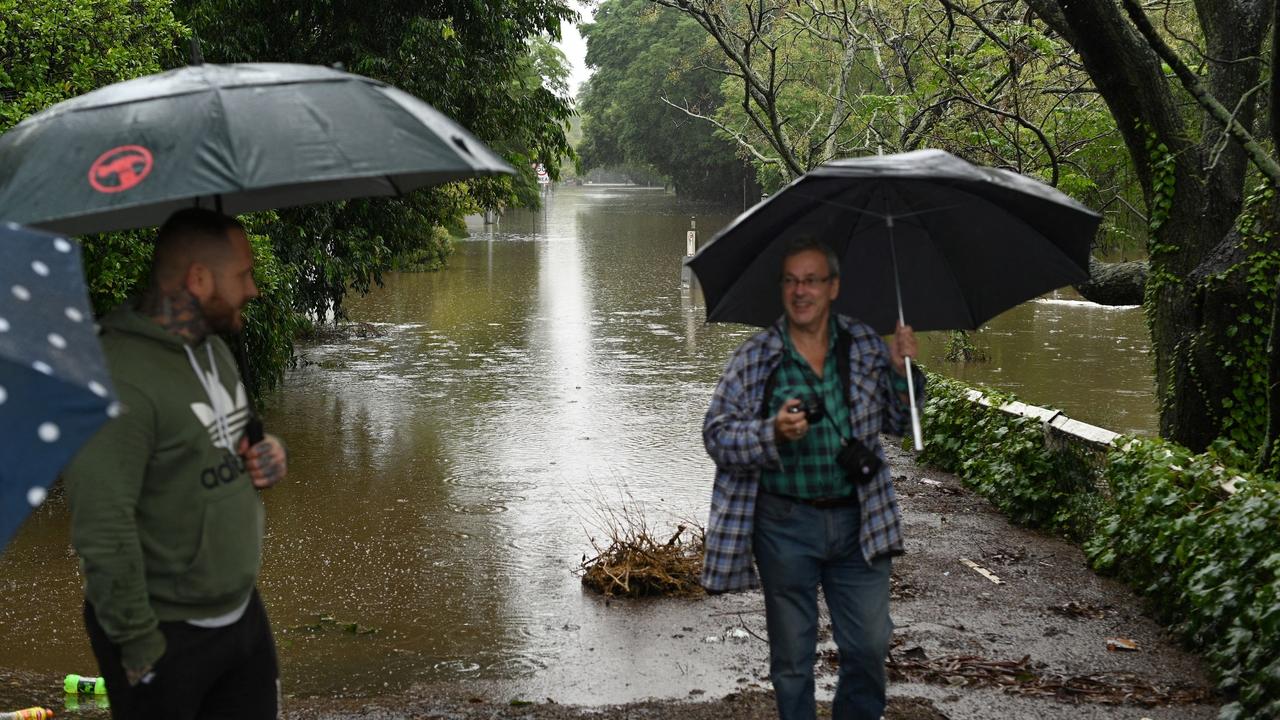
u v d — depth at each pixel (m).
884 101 15.43
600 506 10.24
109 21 10.52
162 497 2.83
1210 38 10.32
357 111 2.85
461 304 26.83
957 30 17.17
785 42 28.94
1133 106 9.88
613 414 14.63
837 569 3.94
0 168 2.74
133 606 2.72
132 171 2.62
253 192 3.62
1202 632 5.86
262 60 15.95
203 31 15.27
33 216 2.57
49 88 9.94
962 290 4.34
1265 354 9.14
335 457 12.33
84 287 1.82
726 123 49.25
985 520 9.25
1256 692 4.82
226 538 2.93
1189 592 5.93
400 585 8.04
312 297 18.11
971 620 6.64
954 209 4.12
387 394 16.05
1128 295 11.41
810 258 3.83
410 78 16.72
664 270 35.69
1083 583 7.41
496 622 7.14
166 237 2.92
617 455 12.38
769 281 4.28
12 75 10.09
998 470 9.38
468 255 41.38
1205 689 5.40
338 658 6.53
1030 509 9.02
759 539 3.93
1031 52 13.29
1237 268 9.13
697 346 20.58
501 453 12.49
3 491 1.62
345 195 3.73
